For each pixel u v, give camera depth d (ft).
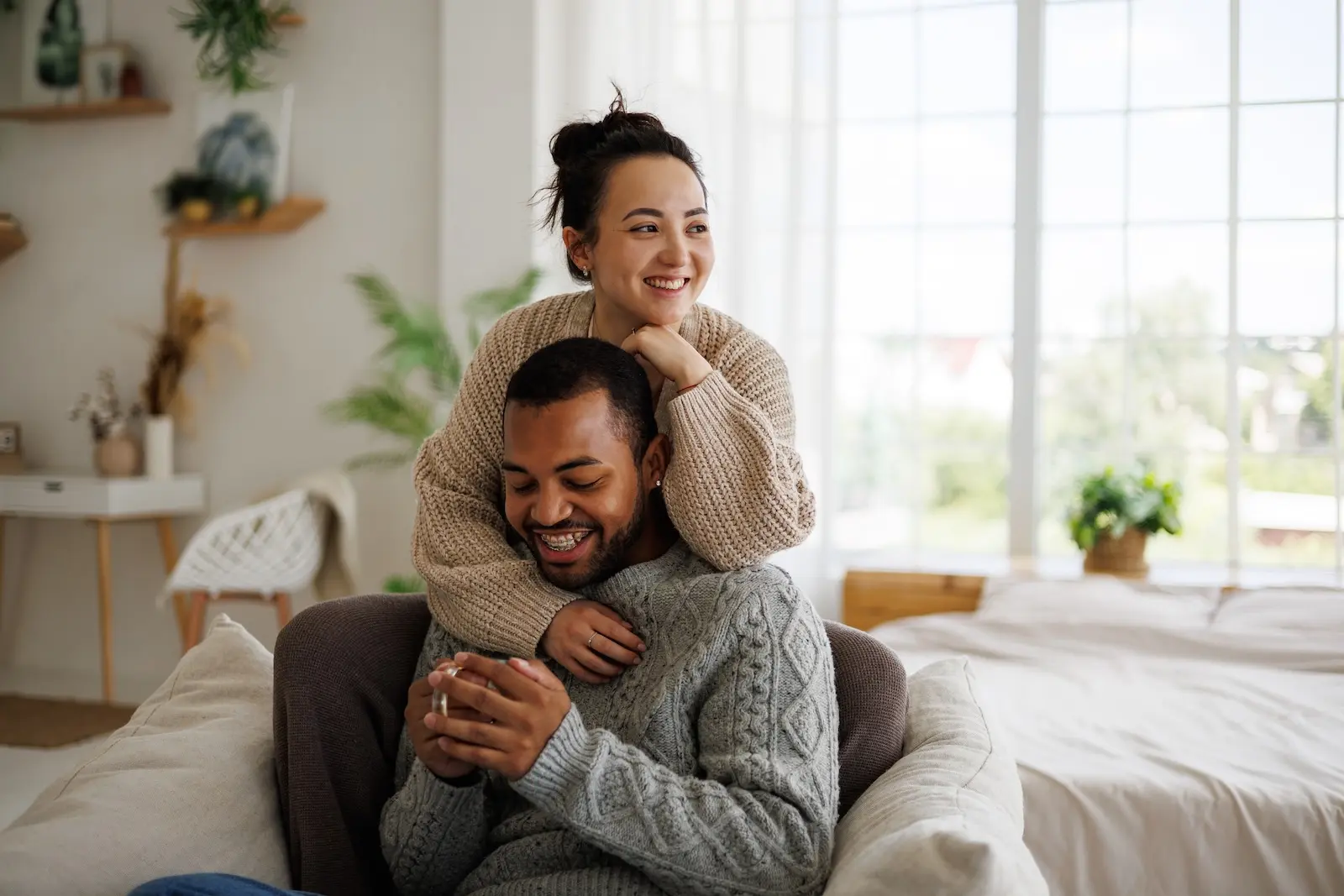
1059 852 7.03
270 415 16.29
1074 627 11.05
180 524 16.81
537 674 4.00
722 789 4.04
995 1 14.23
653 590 4.68
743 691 4.29
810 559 14.30
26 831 4.19
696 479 4.68
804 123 14.33
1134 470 13.61
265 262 16.26
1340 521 13.32
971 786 4.44
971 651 11.07
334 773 4.84
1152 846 6.93
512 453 4.54
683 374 4.81
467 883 4.55
